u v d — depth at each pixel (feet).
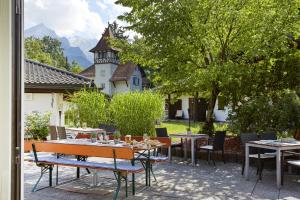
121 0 35.27
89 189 20.31
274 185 21.72
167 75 35.65
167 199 18.39
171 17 33.14
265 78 37.63
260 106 33.30
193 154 29.14
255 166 28.19
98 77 120.88
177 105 93.25
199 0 32.96
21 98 7.67
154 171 26.22
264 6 33.91
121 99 40.14
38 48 95.50
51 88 41.16
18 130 7.59
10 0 7.56
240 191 20.18
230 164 29.53
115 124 39.81
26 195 18.80
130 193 19.57
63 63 109.60
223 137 29.63
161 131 32.12
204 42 34.37
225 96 39.29
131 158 17.97
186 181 22.80
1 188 7.63
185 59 35.60
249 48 32.73
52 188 20.45
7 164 7.63
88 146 19.22
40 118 39.06
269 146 21.50
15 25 7.61
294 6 32.83
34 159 20.98
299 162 21.08
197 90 39.45
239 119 35.04
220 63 34.71
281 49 33.91
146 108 39.27
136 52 37.78
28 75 42.04
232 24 34.86
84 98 41.09
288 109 31.32
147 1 34.60
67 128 35.81
